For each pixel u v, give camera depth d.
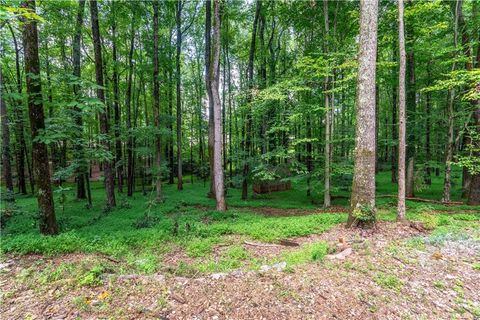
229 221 8.70
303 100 11.92
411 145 12.04
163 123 15.10
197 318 2.96
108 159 9.04
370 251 4.91
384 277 3.83
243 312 3.05
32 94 5.88
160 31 18.56
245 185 14.58
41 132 6.11
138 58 17.88
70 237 5.62
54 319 2.92
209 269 4.44
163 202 13.00
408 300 3.29
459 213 8.31
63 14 11.13
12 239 5.36
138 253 5.45
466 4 10.97
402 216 7.07
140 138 12.87
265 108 10.99
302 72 10.15
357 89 6.46
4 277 3.89
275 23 18.69
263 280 3.79
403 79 6.88
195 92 26.34
